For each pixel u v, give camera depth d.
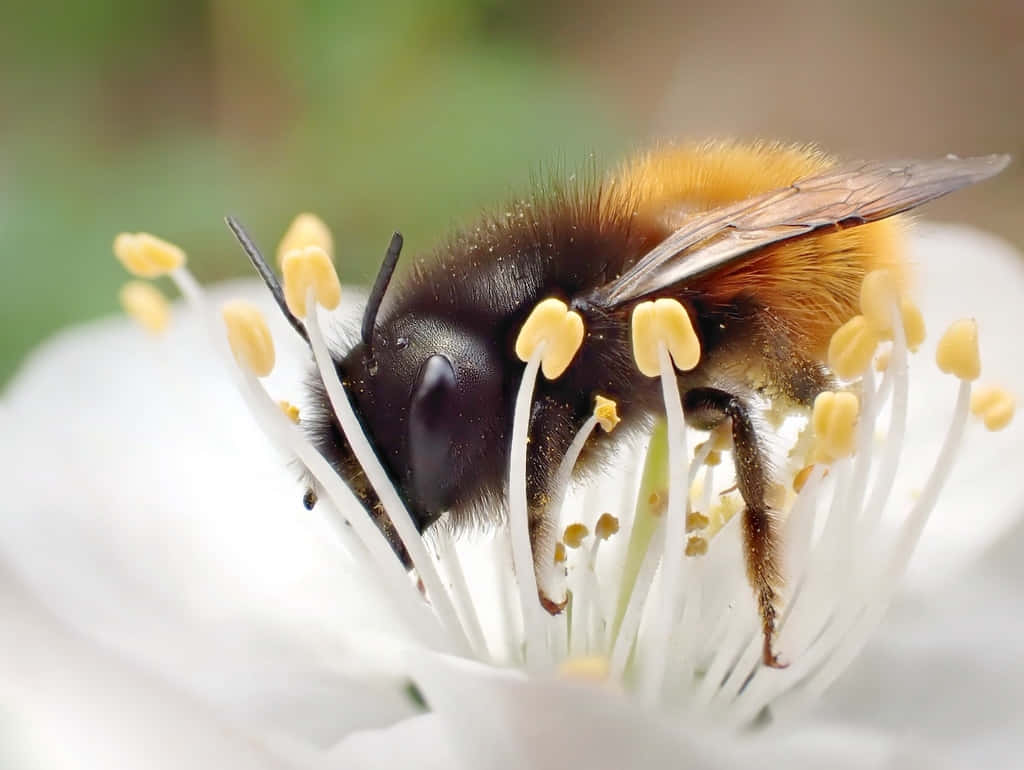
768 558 0.05
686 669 0.06
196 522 0.06
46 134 0.12
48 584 0.05
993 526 0.06
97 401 0.06
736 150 0.06
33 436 0.06
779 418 0.06
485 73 0.10
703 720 0.06
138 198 0.09
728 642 0.06
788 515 0.06
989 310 0.07
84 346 0.07
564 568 0.06
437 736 0.05
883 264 0.06
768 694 0.06
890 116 0.15
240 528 0.06
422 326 0.05
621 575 0.06
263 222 0.09
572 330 0.05
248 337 0.05
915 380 0.07
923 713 0.06
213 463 0.06
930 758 0.05
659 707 0.05
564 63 0.13
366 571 0.06
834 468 0.06
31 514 0.06
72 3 0.12
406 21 0.09
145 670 0.05
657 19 0.16
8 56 0.12
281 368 0.07
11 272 0.08
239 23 0.09
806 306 0.06
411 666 0.05
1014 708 0.06
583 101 0.10
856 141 0.15
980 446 0.06
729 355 0.06
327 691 0.06
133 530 0.06
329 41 0.09
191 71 0.12
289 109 0.10
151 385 0.07
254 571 0.06
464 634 0.06
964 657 0.06
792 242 0.05
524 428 0.05
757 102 0.15
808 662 0.06
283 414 0.05
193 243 0.09
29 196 0.09
